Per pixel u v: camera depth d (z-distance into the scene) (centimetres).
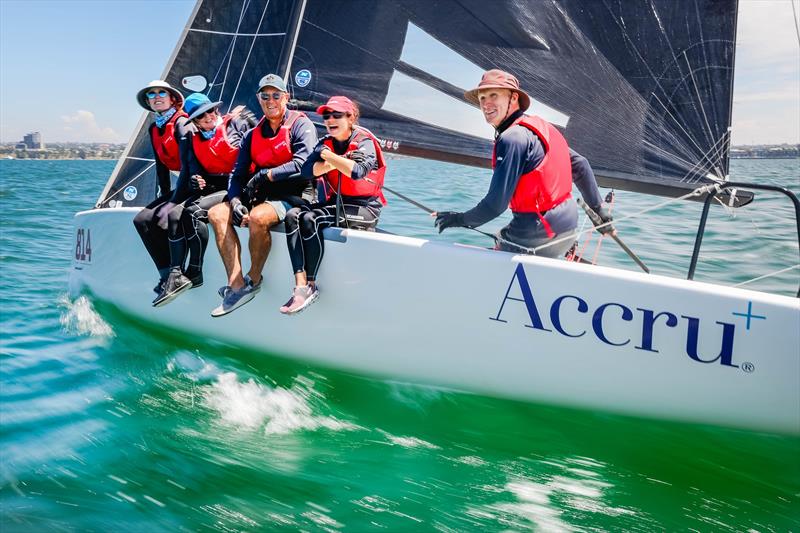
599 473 238
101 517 203
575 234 271
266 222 295
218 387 297
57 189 1447
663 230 516
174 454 241
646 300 244
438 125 376
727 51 317
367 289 285
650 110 334
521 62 348
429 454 247
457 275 269
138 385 300
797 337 228
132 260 361
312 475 230
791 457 240
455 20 354
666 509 218
